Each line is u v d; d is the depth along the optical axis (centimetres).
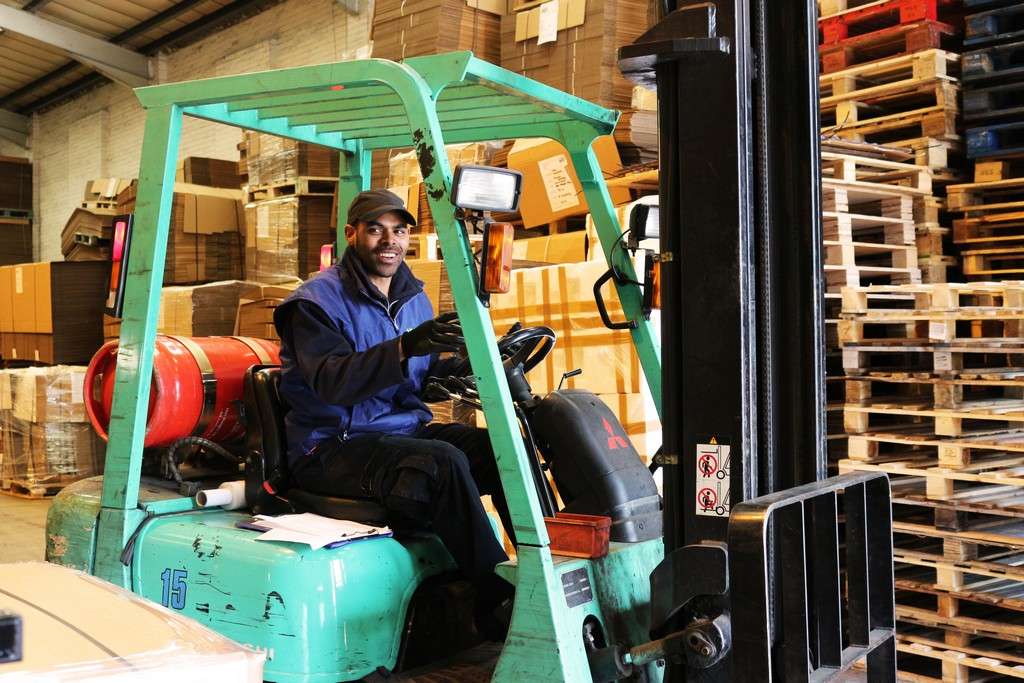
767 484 267
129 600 172
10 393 845
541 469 293
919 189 524
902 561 422
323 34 1157
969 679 397
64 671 137
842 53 571
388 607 276
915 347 423
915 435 421
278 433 320
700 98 256
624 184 532
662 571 251
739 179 253
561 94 308
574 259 517
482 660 293
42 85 1686
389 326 327
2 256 1540
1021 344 411
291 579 264
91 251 985
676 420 262
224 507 327
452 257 255
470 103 313
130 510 310
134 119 1522
